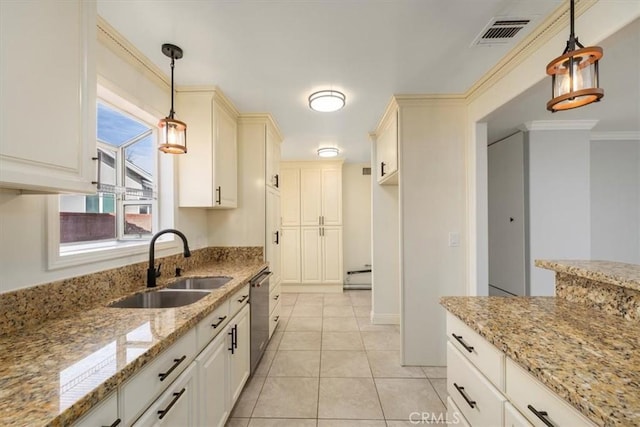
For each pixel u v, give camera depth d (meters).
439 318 2.50
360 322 3.58
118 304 1.53
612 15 1.21
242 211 2.85
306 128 3.31
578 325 1.09
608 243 3.64
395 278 3.53
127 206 1.99
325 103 2.42
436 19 1.50
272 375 2.33
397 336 3.12
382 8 1.41
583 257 3.00
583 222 3.02
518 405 0.90
